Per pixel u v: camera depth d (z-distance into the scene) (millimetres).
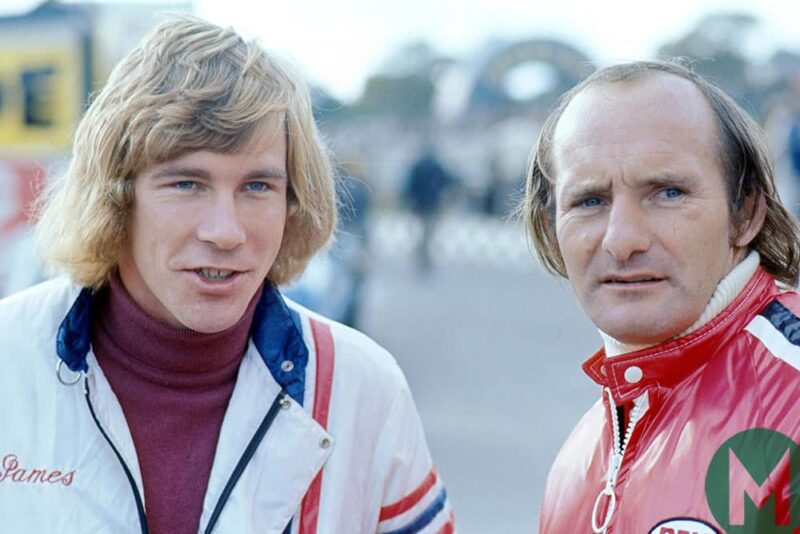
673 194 2109
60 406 2369
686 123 2115
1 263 5629
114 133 2283
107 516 2314
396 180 29062
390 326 13359
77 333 2387
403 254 22688
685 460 2074
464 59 43594
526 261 21672
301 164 2398
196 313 2303
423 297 16469
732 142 2166
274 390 2443
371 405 2541
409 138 36188
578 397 9336
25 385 2385
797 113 19094
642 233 2100
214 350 2406
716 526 1994
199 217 2266
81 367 2361
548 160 2318
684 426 2107
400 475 2559
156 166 2262
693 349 2131
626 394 2203
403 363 10891
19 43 6094
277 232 2348
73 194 2393
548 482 2482
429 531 2607
